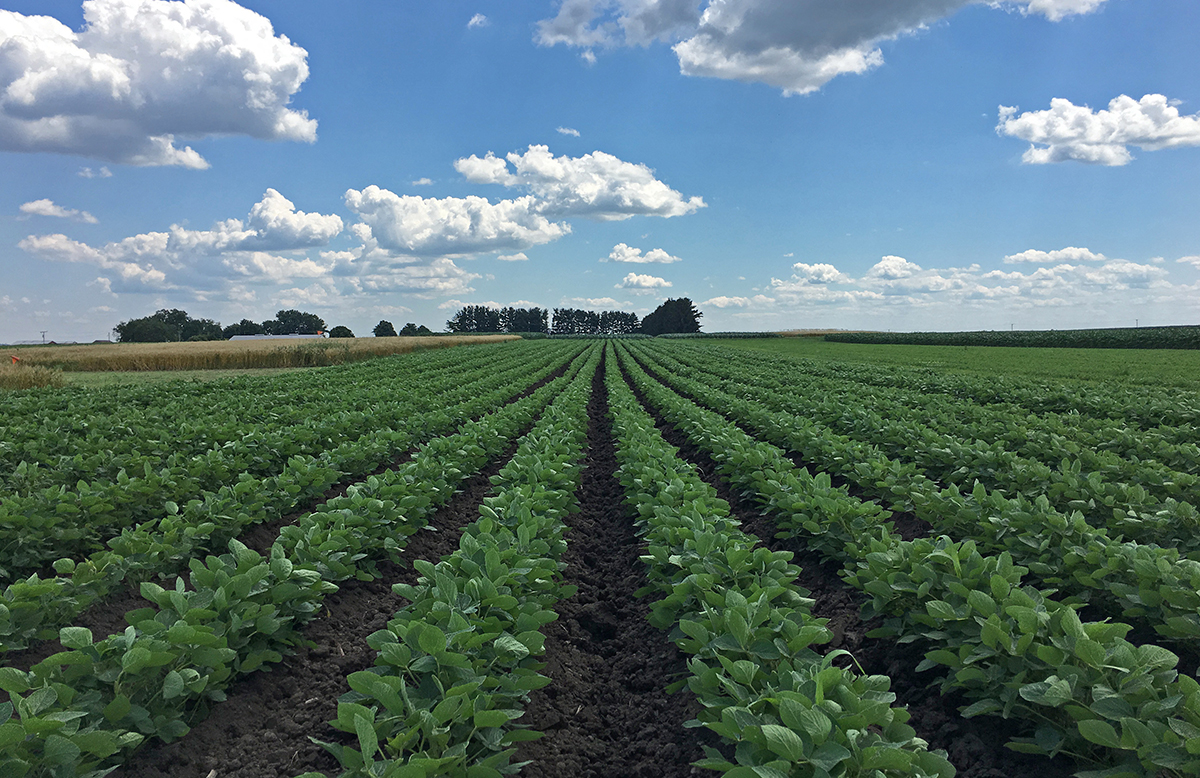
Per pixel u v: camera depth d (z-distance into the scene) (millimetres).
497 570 5312
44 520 7070
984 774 4078
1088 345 62125
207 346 52656
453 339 86000
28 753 3201
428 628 3908
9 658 5457
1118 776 3260
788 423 13438
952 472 9984
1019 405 19547
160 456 10711
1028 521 6352
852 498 7355
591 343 89625
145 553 6344
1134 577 5480
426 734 3492
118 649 4012
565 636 6715
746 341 101062
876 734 3303
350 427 13586
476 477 12156
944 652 4410
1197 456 10031
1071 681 3572
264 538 8492
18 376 25453
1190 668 5125
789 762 3016
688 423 14852
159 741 4355
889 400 18250
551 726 5141
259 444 11109
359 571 6871
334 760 4512
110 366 41031
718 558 5820
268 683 5344
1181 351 51094
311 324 168500
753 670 3803
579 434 13688
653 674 5980
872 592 5352
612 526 10258
